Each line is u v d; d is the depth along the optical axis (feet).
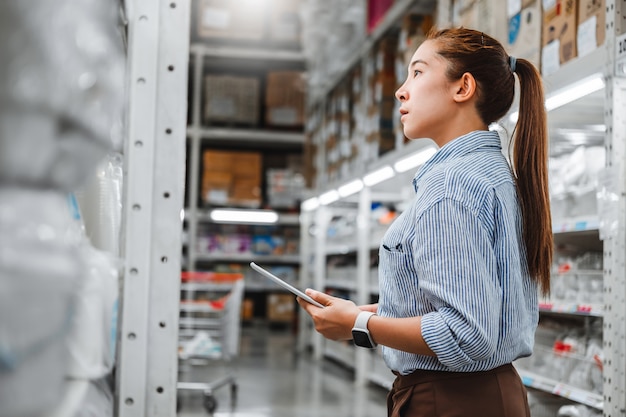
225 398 19.22
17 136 1.94
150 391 3.86
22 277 1.92
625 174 8.93
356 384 21.34
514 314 4.61
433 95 5.12
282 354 29.17
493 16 12.17
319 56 24.34
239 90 35.58
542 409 11.59
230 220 37.32
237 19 33.42
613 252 9.00
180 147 3.97
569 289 11.10
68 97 2.11
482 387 4.63
